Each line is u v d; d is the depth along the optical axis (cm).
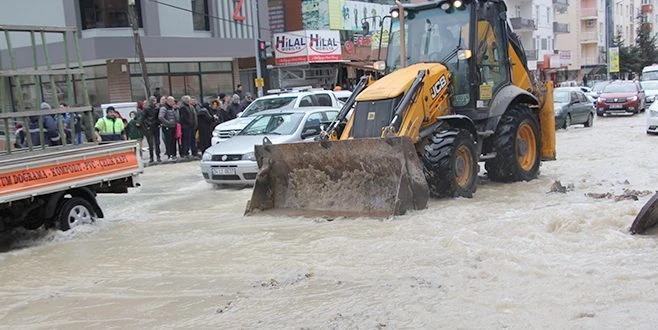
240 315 510
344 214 862
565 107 2239
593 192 965
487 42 1048
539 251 624
